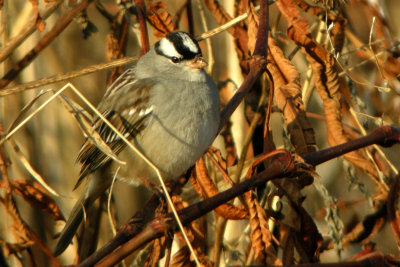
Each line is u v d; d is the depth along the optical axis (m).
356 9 9.44
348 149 5.79
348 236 8.18
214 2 8.61
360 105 8.63
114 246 5.52
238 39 8.59
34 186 8.00
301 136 6.75
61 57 11.17
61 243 7.80
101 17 11.52
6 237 9.15
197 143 7.53
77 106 6.22
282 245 6.74
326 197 7.25
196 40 7.97
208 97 7.67
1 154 7.50
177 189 8.01
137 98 7.78
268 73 6.80
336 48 8.07
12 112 10.18
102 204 9.38
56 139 10.51
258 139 8.80
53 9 8.05
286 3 7.46
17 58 10.05
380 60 8.89
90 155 7.99
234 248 8.72
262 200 8.13
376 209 7.94
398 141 5.83
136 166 7.97
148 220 6.35
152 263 6.53
